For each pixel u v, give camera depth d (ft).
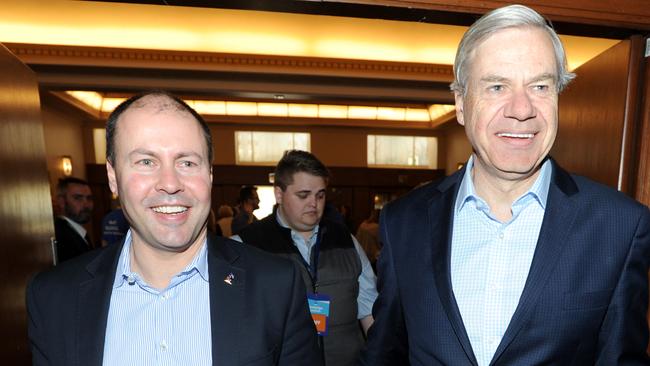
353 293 4.93
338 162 26.66
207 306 2.71
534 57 2.31
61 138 20.84
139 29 11.91
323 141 26.45
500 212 2.70
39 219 5.74
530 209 2.64
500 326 2.50
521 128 2.32
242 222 14.46
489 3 3.99
